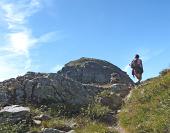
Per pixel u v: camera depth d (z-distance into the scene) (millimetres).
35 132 29234
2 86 37250
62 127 30516
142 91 34375
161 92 31797
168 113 27625
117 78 48875
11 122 30812
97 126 30375
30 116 31672
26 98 35906
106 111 34031
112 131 29328
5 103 34781
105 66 56125
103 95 37719
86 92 38031
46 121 31375
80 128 30781
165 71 38688
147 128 26922
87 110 34281
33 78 38438
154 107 29547
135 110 30953
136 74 41094
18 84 36938
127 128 28859
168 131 25469
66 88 37000
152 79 39344
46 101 35875
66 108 35219
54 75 37500
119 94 39062
